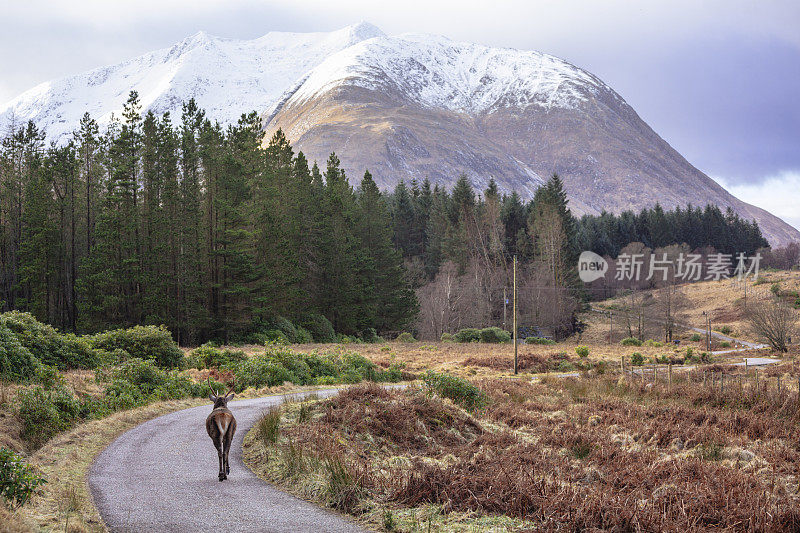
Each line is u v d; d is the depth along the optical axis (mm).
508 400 25750
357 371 36938
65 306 65875
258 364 31172
